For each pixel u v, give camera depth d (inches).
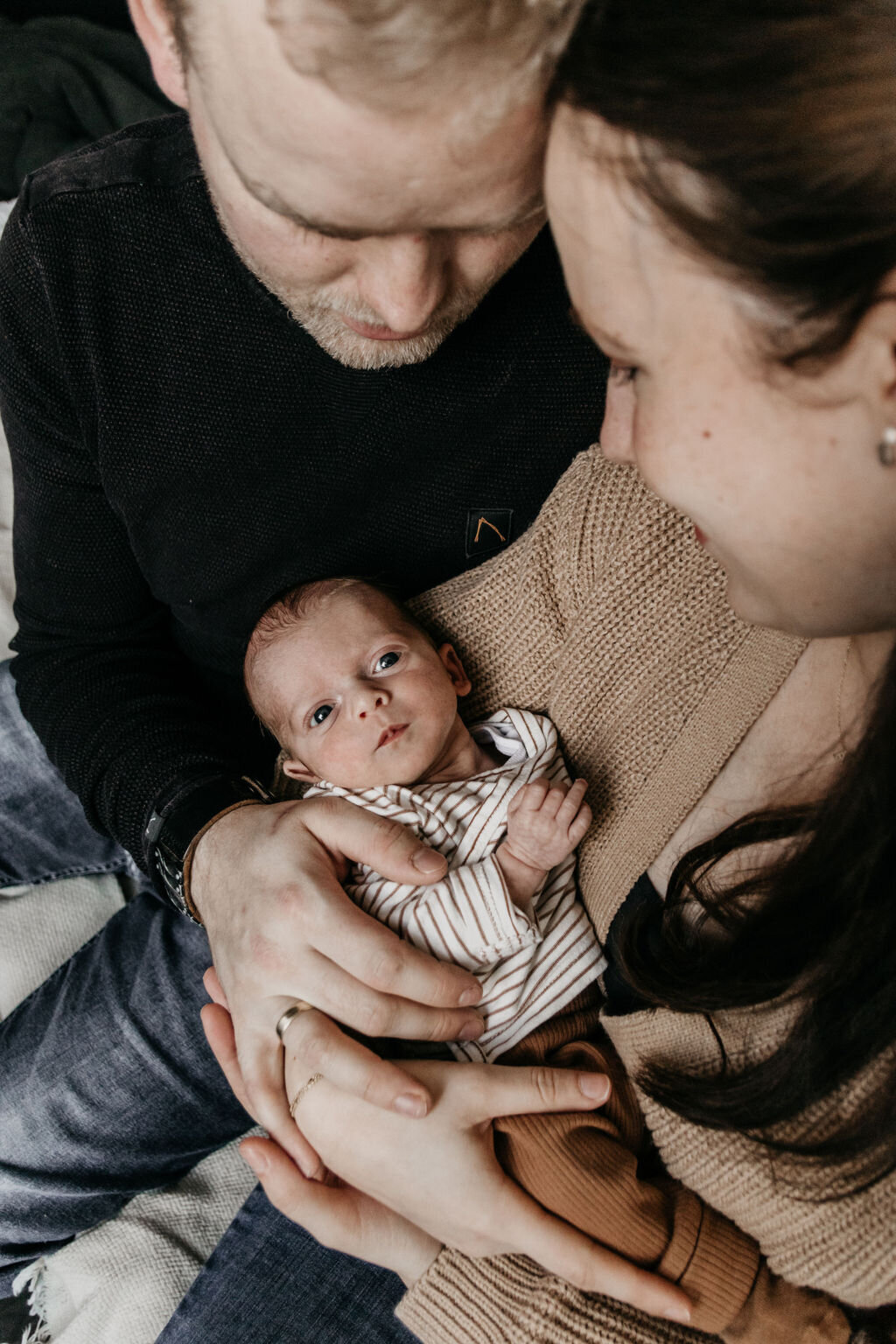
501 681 39.6
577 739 36.0
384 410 38.1
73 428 39.8
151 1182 47.8
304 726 39.9
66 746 43.4
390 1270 36.7
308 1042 30.7
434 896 34.6
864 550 19.0
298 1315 36.0
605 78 16.9
